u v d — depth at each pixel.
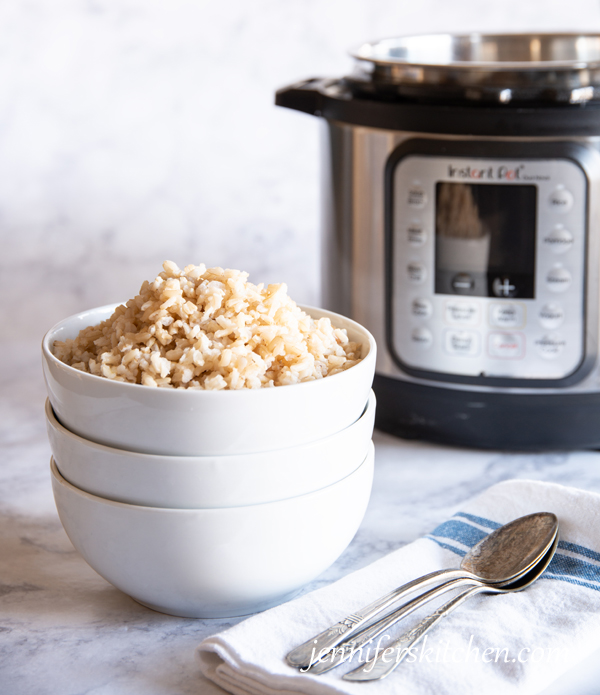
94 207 0.94
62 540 0.54
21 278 0.93
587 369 0.61
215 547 0.39
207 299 0.42
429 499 0.59
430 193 0.61
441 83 0.60
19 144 0.90
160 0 0.90
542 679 0.38
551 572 0.47
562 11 1.00
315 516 0.40
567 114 0.57
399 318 0.65
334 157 0.67
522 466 0.64
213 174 0.97
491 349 0.62
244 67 0.94
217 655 0.41
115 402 0.37
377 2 0.96
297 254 1.01
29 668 0.41
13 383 0.81
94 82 0.90
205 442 0.37
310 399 0.38
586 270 0.59
